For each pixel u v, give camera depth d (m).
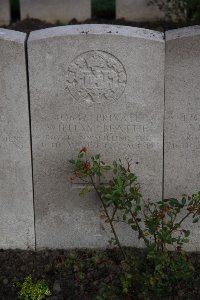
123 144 1.92
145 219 1.91
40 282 1.89
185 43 1.79
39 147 1.92
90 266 1.95
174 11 3.56
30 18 3.75
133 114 1.88
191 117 1.87
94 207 1.99
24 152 1.92
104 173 1.95
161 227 1.97
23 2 3.72
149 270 1.88
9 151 1.92
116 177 1.95
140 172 1.95
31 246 2.04
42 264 1.98
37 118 1.88
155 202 1.97
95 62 1.82
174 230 1.90
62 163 1.94
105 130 1.90
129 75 1.83
